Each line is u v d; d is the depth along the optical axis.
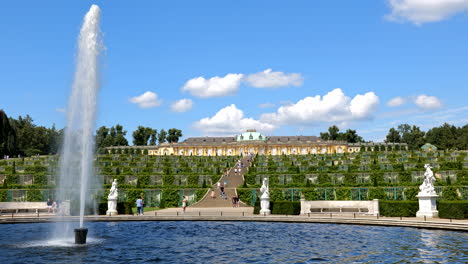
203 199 59.25
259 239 25.55
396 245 22.56
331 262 18.80
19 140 143.00
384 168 73.56
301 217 35.81
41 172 72.12
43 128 155.62
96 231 29.77
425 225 29.62
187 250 21.92
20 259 19.69
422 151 103.31
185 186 64.25
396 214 36.72
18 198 54.25
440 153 97.44
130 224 34.41
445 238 24.55
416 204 36.47
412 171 64.25
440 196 51.56
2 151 101.00
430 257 19.28
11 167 73.94
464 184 55.22
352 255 20.22
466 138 167.75
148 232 29.14
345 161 90.88
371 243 23.44
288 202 40.25
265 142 182.62
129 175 69.69
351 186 61.66
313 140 187.38
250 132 193.50
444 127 190.62
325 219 34.84
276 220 36.31
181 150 186.12
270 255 20.48
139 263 18.86
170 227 32.16
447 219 32.72
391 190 54.16
